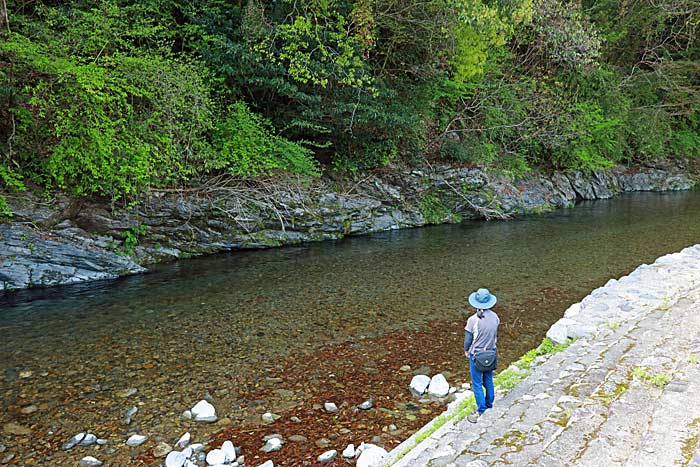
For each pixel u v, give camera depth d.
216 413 5.53
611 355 4.96
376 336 7.82
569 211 22.17
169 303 9.38
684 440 2.95
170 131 11.88
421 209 19.08
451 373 6.56
